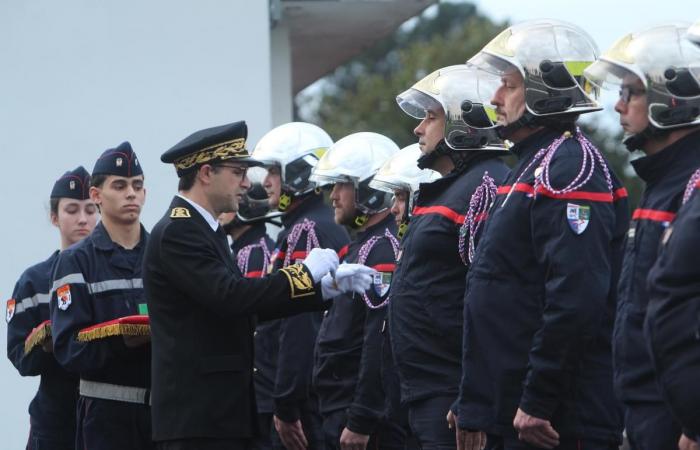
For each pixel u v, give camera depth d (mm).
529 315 6996
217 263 7852
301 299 7883
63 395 10398
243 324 8016
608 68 6438
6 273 14852
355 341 9656
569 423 6895
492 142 8211
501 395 7035
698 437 5707
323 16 19562
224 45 15367
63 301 9219
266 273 11367
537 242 6898
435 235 8055
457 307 8055
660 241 5996
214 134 8133
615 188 7215
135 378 9086
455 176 8242
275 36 19500
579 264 6715
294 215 10609
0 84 14969
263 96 15438
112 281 9375
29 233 14930
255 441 8203
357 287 8031
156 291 7969
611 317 7113
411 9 19250
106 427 9055
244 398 7938
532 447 6953
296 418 10109
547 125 7215
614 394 6977
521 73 7223
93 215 11125
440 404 8008
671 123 6262
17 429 14648
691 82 6219
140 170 9641
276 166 10742
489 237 7152
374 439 9664
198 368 7828
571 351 6699
